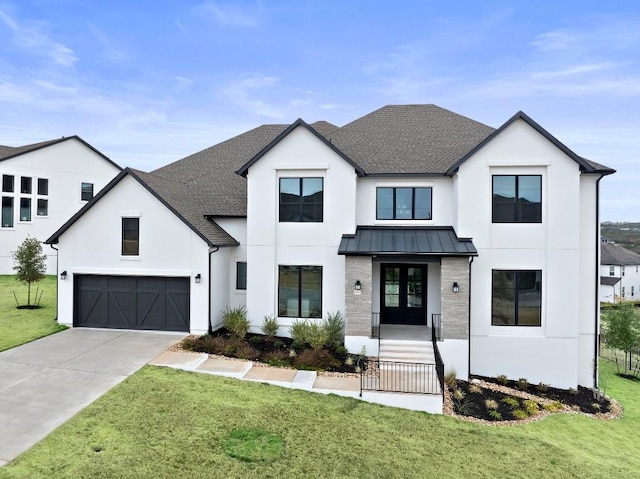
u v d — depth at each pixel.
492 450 9.55
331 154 16.59
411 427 10.27
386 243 15.55
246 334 16.83
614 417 13.12
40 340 15.33
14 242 29.55
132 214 16.98
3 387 10.86
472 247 14.92
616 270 59.91
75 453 7.81
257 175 17.06
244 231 18.75
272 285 16.98
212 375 12.30
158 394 10.64
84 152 33.75
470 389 13.62
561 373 15.09
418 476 8.05
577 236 15.05
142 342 15.32
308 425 9.69
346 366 13.85
